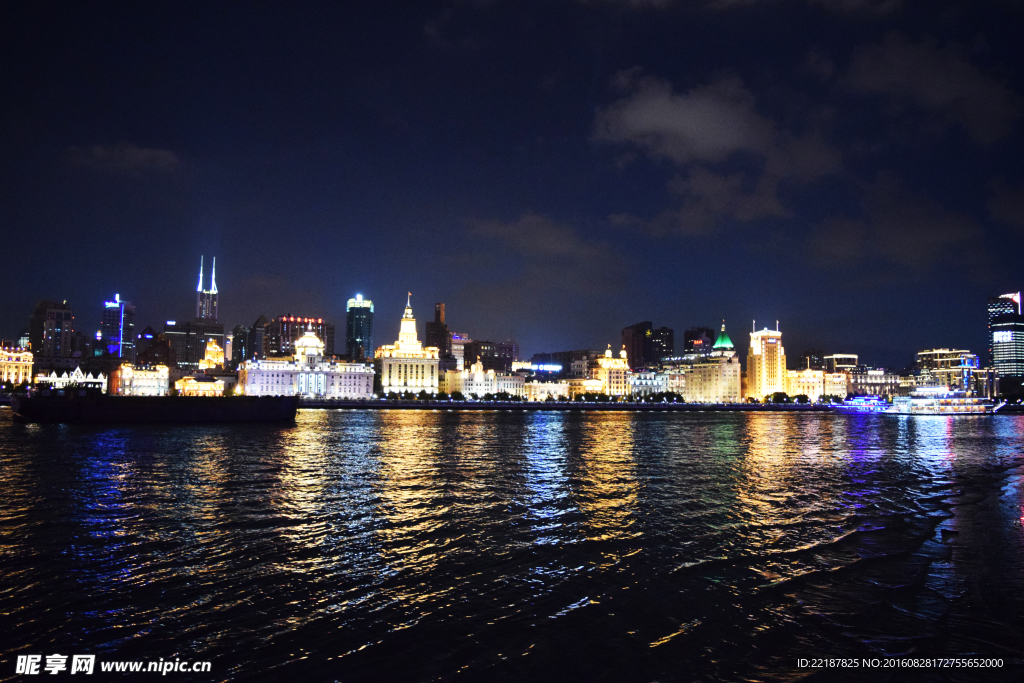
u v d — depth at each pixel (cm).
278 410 16175
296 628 2209
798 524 3825
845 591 2605
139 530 3569
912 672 1942
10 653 2023
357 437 11238
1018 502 4703
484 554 3108
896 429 16475
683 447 9688
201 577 2730
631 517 4009
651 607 2419
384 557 3045
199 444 9194
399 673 1911
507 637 2150
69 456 7388
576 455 8175
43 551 3120
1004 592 2602
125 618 2286
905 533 3606
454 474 6078
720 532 3597
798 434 13675
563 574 2798
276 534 3491
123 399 14675
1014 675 1934
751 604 2458
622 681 1877
